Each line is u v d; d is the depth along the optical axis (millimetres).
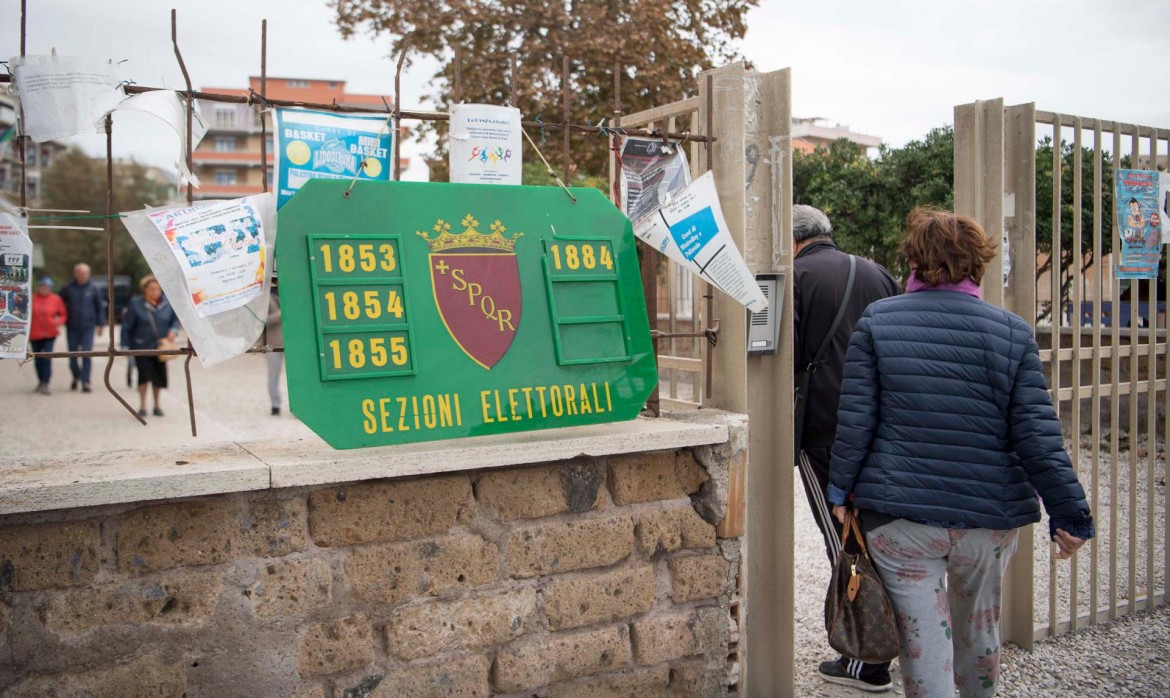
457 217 2623
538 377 2674
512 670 2680
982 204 3842
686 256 2996
